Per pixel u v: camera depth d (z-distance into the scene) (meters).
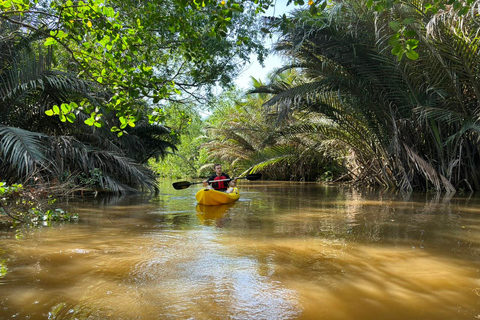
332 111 12.94
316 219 5.65
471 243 3.89
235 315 2.08
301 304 2.25
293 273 2.85
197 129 36.38
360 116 12.42
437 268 2.98
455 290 2.49
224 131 23.64
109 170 11.04
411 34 3.20
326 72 11.23
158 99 4.90
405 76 9.77
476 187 11.02
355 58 10.43
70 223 5.21
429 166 10.80
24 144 7.23
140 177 10.83
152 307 2.18
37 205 6.12
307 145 16.39
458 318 2.06
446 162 11.11
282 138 16.30
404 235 4.31
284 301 2.29
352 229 4.73
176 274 2.82
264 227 4.92
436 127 10.64
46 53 9.49
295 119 15.40
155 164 32.69
